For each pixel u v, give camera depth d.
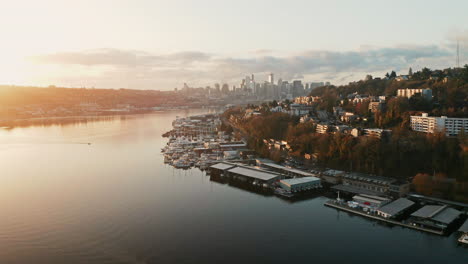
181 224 179.50
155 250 151.62
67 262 141.38
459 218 177.50
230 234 167.50
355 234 166.12
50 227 175.75
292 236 165.00
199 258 144.75
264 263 141.00
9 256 145.88
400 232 167.25
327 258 144.50
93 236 165.50
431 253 146.50
